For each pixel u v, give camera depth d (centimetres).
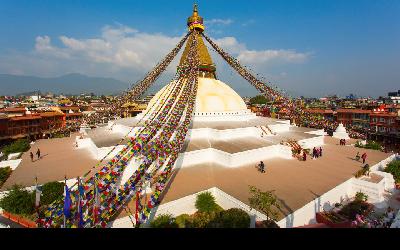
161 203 1836
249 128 3491
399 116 6244
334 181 2316
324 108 9081
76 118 8225
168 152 2358
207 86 4009
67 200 1435
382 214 2017
